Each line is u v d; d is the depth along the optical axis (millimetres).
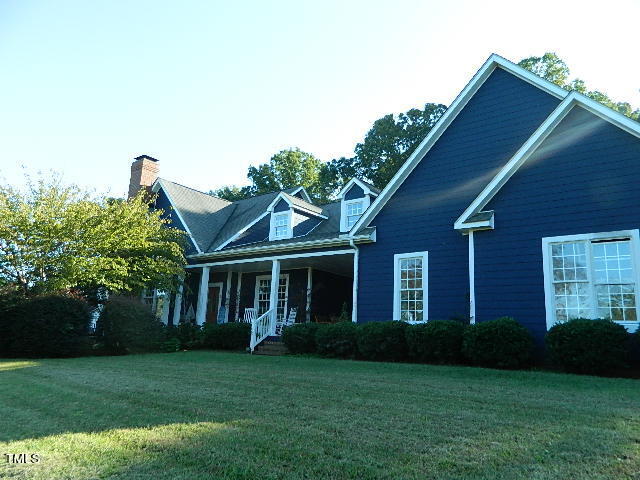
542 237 10781
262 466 3566
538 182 11062
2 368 10812
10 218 14906
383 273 13852
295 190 22766
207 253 19250
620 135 10227
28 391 7211
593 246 10164
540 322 10461
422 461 3650
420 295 13062
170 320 22141
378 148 35500
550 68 28875
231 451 3918
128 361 12023
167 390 6984
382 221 14234
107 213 16375
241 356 13406
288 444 4094
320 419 4996
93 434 4508
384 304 13617
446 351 10758
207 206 24266
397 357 11727
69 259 15109
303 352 14109
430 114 34531
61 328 14359
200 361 11727
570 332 9133
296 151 46469
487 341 10055
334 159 40062
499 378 8156
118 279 16703
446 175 13352
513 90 12789
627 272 9703
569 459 3689
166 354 14664
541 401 5941
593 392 6648
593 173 10398
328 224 20125
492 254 11375
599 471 3441
